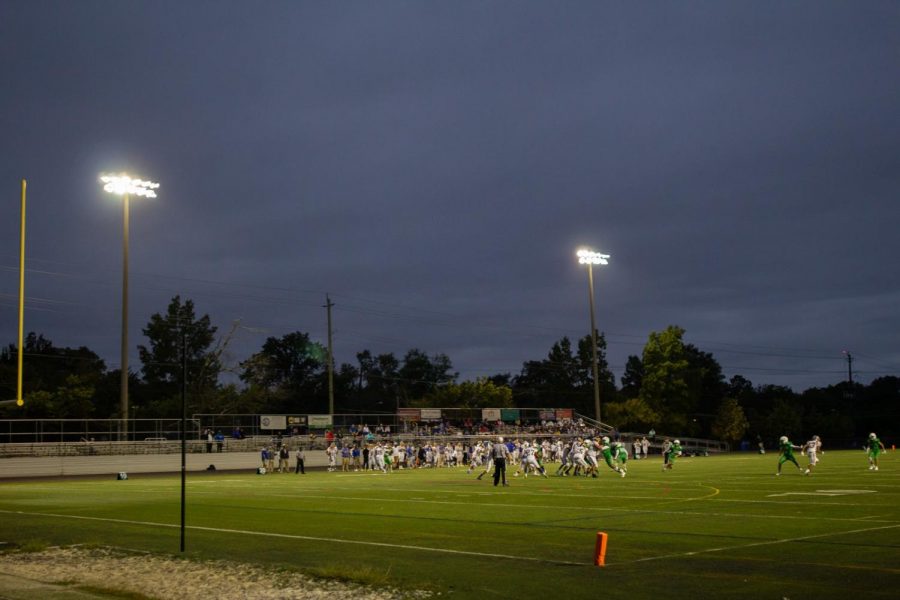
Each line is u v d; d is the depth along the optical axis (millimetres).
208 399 85688
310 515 22547
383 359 128750
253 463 62281
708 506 22859
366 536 17719
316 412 117188
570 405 123875
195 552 15695
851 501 23438
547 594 11297
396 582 12328
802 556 13891
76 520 22016
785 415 108312
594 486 33344
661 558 14023
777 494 26406
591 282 72875
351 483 39375
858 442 110625
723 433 104000
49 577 13539
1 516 23375
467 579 12484
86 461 54531
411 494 30578
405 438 72438
